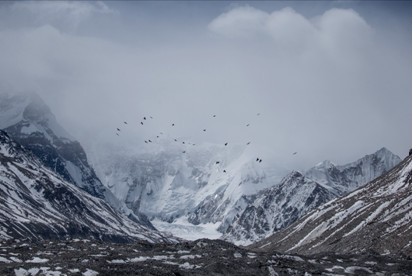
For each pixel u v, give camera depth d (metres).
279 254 155.12
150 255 142.88
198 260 137.25
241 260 141.12
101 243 160.62
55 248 149.50
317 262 151.25
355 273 140.75
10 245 155.62
